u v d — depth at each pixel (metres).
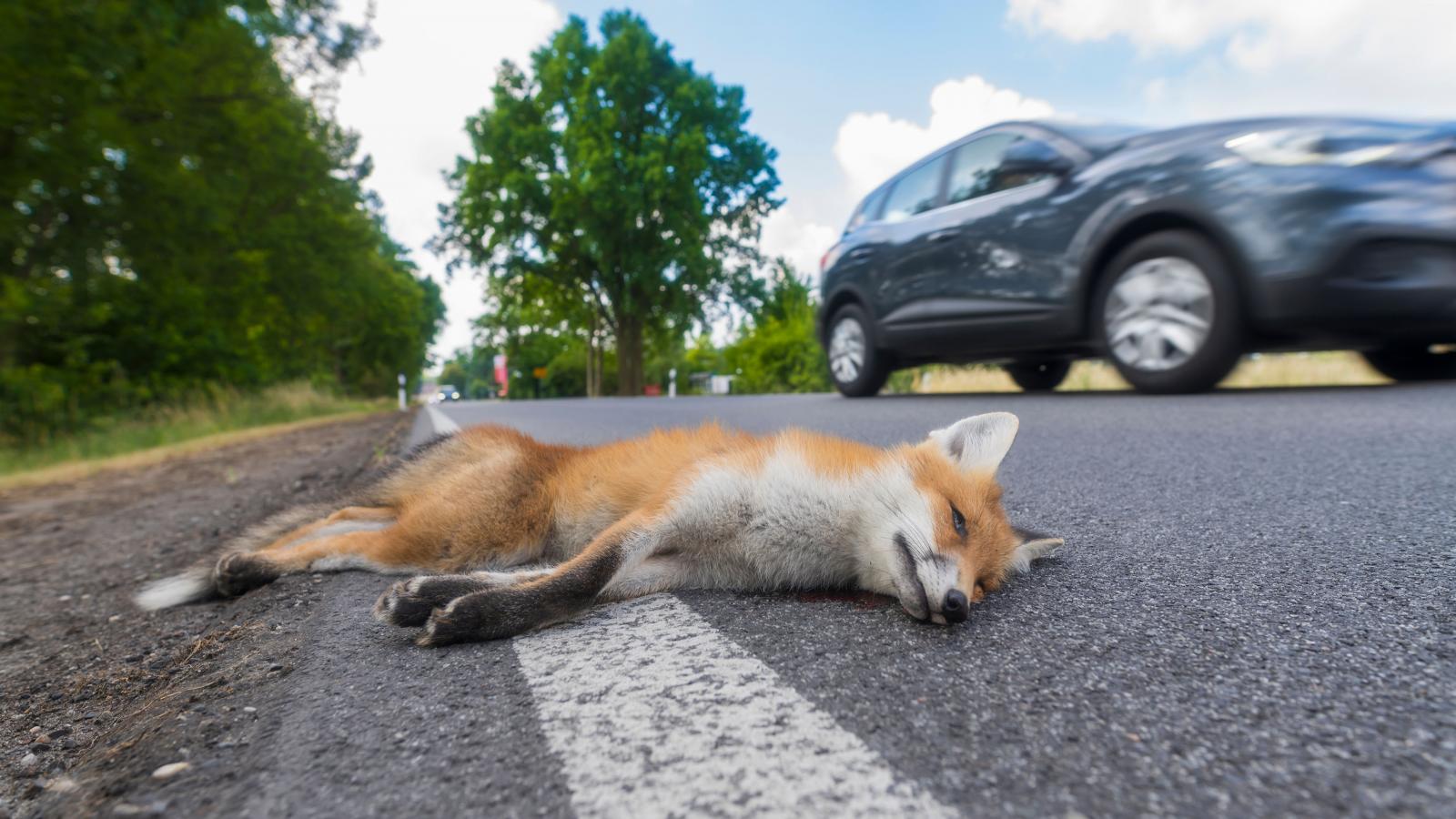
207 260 20.08
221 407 20.94
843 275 10.35
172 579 3.49
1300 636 1.90
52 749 1.91
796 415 8.56
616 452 3.52
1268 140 6.02
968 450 3.35
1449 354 7.00
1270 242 5.79
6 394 16.30
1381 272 5.42
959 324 8.57
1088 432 5.55
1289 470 3.96
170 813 1.36
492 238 36.25
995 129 8.46
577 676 1.88
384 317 53.53
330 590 3.05
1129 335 6.97
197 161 18.59
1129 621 2.10
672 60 36.06
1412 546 2.63
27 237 16.44
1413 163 5.50
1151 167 6.73
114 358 20.73
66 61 13.09
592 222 33.41
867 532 2.80
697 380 72.50
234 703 1.87
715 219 37.22
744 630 2.23
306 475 7.94
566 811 1.27
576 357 68.25
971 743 1.45
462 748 1.51
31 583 4.40
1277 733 1.44
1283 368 9.45
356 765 1.47
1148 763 1.36
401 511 3.88
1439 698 1.55
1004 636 2.05
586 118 34.72
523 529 3.42
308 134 22.31
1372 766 1.31
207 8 14.66
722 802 1.27
